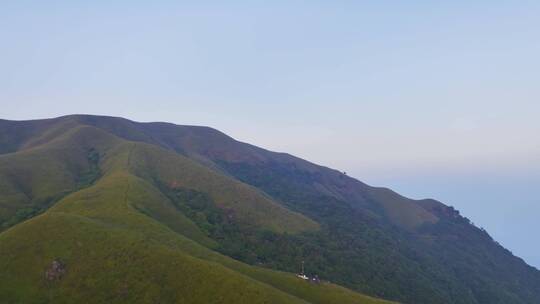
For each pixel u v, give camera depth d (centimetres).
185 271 9656
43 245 10150
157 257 9962
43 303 8719
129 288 9081
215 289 9238
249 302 8938
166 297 8981
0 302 8625
